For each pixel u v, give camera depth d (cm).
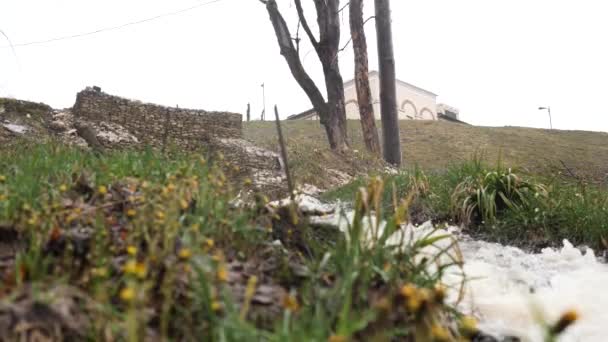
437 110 4778
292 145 1475
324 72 1605
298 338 181
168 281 197
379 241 283
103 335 179
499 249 527
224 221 288
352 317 208
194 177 325
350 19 1622
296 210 320
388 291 243
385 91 1555
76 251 235
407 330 204
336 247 277
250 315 210
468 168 689
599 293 397
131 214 256
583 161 2295
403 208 297
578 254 505
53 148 471
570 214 577
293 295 225
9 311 171
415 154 2317
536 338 315
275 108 325
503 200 617
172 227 242
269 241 315
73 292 193
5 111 1118
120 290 208
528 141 2612
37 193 300
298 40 1597
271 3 1598
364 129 1606
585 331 338
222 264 218
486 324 326
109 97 1252
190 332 194
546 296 394
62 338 173
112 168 379
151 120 1287
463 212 609
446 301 315
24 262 209
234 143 1291
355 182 733
